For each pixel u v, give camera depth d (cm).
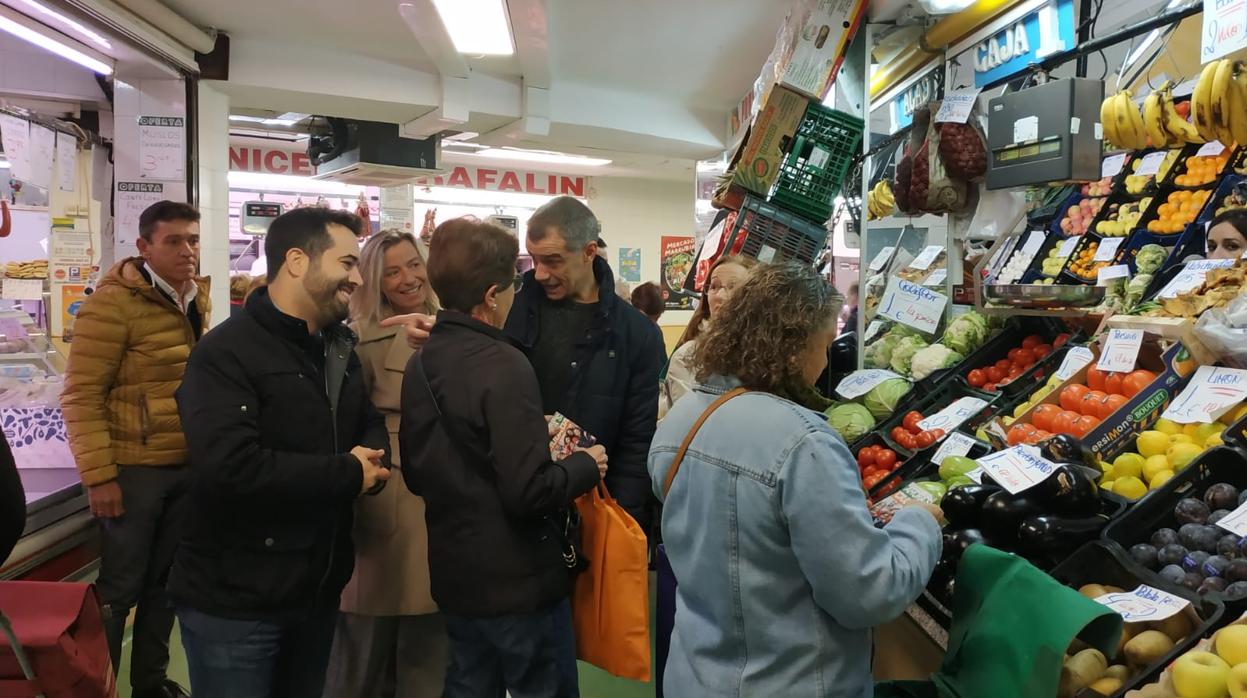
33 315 438
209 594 171
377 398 222
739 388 133
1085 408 204
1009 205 282
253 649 174
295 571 176
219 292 468
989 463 173
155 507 260
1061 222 326
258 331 173
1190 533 145
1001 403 245
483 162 959
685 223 1121
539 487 165
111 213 464
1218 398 176
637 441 216
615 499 215
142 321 254
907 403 271
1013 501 162
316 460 173
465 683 184
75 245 426
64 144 398
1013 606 129
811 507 118
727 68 524
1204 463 161
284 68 461
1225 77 187
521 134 572
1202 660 117
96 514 256
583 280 214
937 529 136
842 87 309
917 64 362
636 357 217
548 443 172
